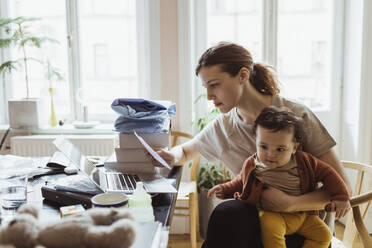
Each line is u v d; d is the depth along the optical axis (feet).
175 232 8.96
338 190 3.87
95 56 9.66
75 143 8.48
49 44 9.62
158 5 8.44
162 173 4.32
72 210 3.02
